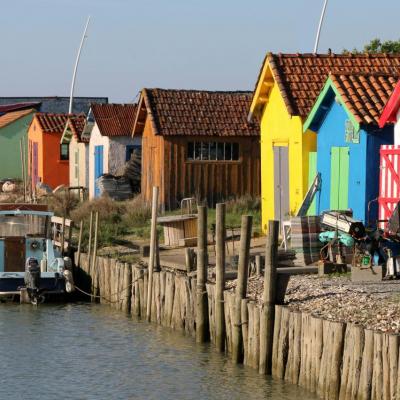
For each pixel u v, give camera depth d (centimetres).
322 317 2378
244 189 5653
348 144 3531
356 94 3506
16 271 4028
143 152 5950
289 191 4122
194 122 5625
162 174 5566
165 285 3281
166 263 3669
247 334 2642
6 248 4056
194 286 3053
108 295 3834
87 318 3522
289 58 4212
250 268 3228
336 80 3569
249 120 4488
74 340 3128
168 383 2567
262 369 2539
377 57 4300
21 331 3294
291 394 2372
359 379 2123
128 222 5125
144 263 3791
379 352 2059
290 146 4100
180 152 5575
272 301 2534
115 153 6631
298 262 3322
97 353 2931
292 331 2427
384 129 3397
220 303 2819
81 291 3953
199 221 2959
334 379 2203
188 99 5791
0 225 4200
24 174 6203
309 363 2327
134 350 2945
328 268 3133
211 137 5609
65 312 3684
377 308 2477
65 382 2631
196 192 5588
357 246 3016
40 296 3875
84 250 4391
